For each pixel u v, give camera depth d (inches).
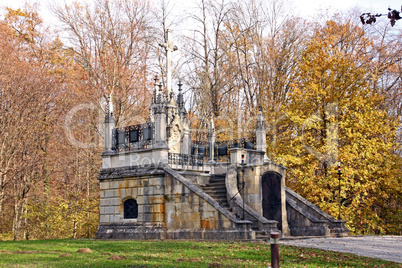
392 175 1275.8
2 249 719.1
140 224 960.3
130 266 515.5
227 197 959.0
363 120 1293.1
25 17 1748.3
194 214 882.1
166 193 935.0
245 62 1776.6
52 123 1565.0
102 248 713.0
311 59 1392.7
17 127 1365.7
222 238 826.8
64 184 1596.9
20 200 1443.2
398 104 1707.7
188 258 572.1
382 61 1717.5
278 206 1010.7
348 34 1654.8
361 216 1332.4
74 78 1667.1
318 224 1013.2
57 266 518.3
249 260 566.9
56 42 1711.4
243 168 899.4
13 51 1472.7
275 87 1672.0
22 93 1396.4
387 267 544.4
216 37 1806.1
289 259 579.5
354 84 1343.5
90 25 1646.2
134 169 993.5
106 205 1031.6
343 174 1243.8
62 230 1533.0
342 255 621.6
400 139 1659.7
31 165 1438.2
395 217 1365.7
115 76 1633.9
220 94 1823.3
